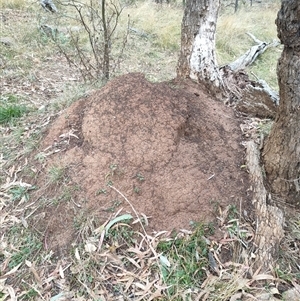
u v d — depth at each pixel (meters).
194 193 2.34
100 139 2.59
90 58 5.25
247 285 1.98
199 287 2.00
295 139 2.28
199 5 3.28
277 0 13.89
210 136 2.71
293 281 2.04
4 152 3.04
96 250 2.15
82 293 2.02
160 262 2.09
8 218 2.46
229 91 3.42
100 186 2.40
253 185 2.41
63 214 2.35
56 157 2.66
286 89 2.21
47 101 4.11
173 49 6.48
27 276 2.14
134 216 2.28
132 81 2.80
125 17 6.96
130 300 1.96
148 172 2.43
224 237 2.20
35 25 6.24
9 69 4.93
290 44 2.10
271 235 2.16
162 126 2.57
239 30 7.33
